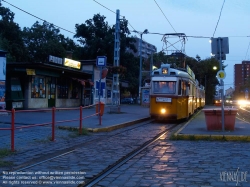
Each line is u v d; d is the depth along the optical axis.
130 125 20.06
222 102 14.55
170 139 13.45
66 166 8.48
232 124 14.62
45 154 10.08
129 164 8.84
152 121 23.33
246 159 9.25
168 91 21.80
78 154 10.14
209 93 76.06
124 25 49.22
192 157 9.59
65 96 32.06
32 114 21.94
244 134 13.38
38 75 27.05
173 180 7.12
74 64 33.00
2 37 39.12
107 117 22.88
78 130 15.55
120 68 27.98
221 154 10.02
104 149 11.08
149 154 10.20
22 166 8.44
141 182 6.99
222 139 12.98
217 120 14.70
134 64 55.03
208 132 14.14
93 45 50.25
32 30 55.56
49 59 28.45
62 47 51.09
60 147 11.38
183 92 22.94
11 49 39.31
